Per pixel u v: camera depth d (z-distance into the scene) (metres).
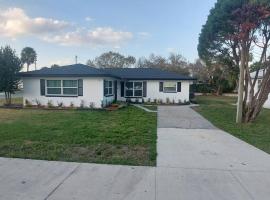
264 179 4.83
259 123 12.30
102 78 18.31
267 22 11.78
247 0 11.73
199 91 43.66
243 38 11.88
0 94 33.59
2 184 4.41
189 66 48.94
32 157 5.90
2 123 10.84
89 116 13.74
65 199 3.90
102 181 4.61
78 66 20.41
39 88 18.92
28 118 12.62
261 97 12.48
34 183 4.46
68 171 5.07
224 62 16.22
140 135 8.72
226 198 4.02
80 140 7.68
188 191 4.25
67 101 18.72
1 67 18.31
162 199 3.95
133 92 24.38
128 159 5.93
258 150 7.02
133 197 4.00
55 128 9.69
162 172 5.11
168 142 7.82
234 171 5.25
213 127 10.92
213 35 14.15
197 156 6.32
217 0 13.21
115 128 9.98
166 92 24.17
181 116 14.46
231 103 25.23
